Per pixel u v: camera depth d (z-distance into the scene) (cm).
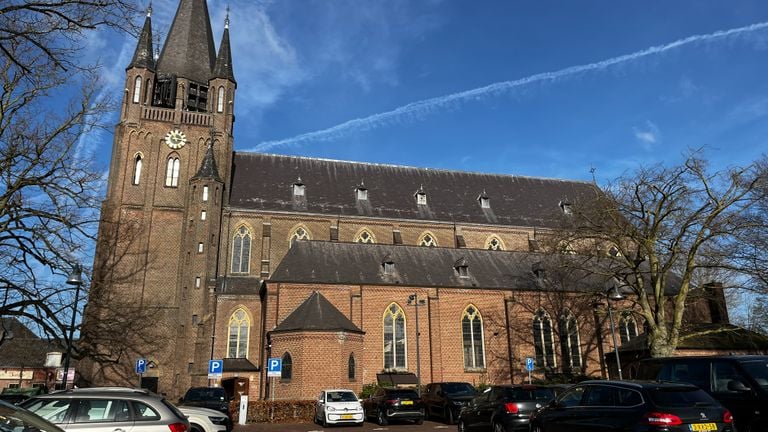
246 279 4897
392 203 5856
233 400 3541
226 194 5162
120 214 4819
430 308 4500
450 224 5775
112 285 4144
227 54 5581
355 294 4350
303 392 3669
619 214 3744
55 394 1375
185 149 5169
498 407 2067
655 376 1755
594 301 4725
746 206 3381
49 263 2583
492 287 4731
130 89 5138
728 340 4572
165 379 4456
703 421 1241
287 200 5462
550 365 4672
